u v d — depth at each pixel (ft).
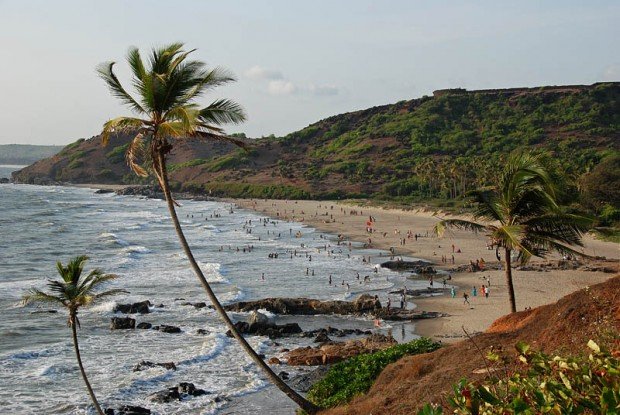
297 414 75.15
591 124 614.75
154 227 396.57
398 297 186.91
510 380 23.48
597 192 291.99
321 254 279.49
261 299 177.27
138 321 162.20
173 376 119.03
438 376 57.67
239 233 363.76
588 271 208.64
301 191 589.32
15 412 100.12
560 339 54.80
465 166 492.95
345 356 125.49
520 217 82.69
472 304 173.88
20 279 221.25
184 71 59.52
